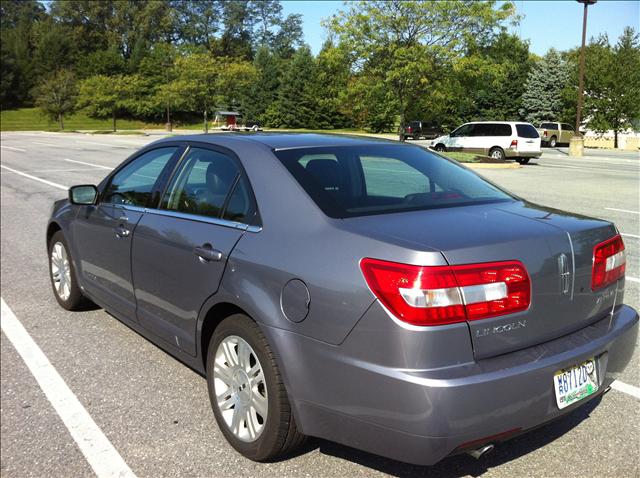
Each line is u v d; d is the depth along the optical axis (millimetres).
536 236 2592
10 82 94688
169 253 3453
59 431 3291
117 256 4090
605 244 2861
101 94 66938
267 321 2711
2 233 8930
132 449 3105
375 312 2385
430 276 2318
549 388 2502
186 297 3320
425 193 3131
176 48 77250
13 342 4559
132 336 4676
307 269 2613
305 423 2666
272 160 3145
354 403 2465
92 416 3445
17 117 87688
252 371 2900
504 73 23734
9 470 2943
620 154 32281
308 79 71812
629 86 38969
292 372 2639
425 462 2361
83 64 94750
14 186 14578
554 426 3260
